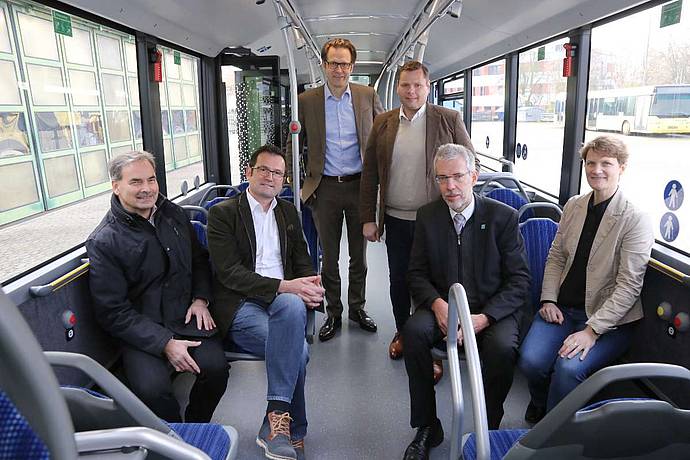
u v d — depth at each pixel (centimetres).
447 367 342
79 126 337
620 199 248
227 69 586
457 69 725
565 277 268
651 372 120
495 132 605
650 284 255
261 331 254
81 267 257
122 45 378
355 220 371
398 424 277
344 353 357
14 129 274
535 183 499
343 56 337
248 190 284
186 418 252
